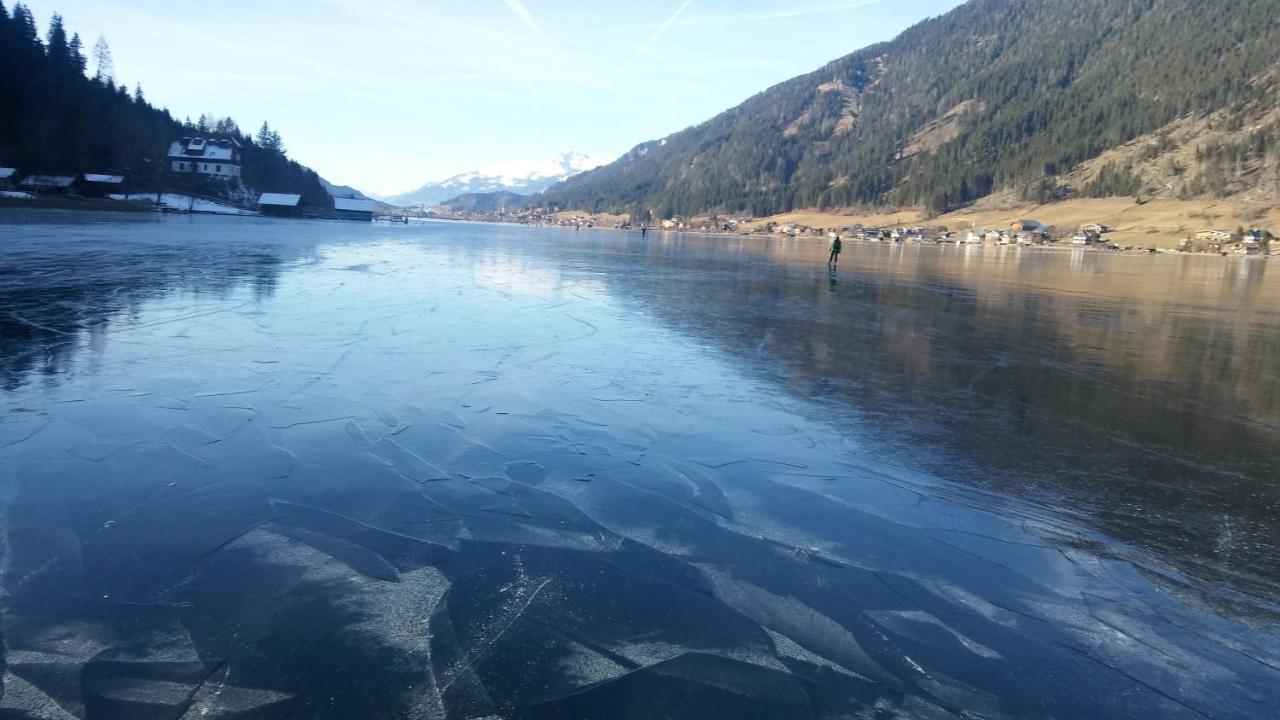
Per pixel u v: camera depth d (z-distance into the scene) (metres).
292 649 3.87
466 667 3.76
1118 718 3.53
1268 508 5.99
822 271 32.12
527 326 13.48
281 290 17.39
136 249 26.78
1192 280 34.12
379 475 6.18
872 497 6.07
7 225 38.78
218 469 6.22
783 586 4.67
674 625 4.20
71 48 108.31
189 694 3.51
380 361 10.18
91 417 7.41
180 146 117.69
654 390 9.15
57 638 3.90
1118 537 5.44
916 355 11.98
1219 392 9.91
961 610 4.46
